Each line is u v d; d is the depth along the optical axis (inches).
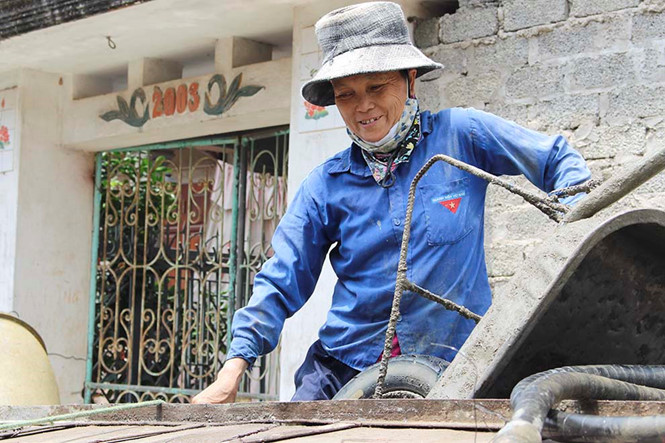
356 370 121.0
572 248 74.9
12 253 291.0
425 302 116.5
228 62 264.1
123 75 304.5
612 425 54.7
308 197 125.2
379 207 119.4
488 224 203.8
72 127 299.3
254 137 276.5
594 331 78.2
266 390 268.1
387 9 117.3
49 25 251.9
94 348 304.8
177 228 292.7
